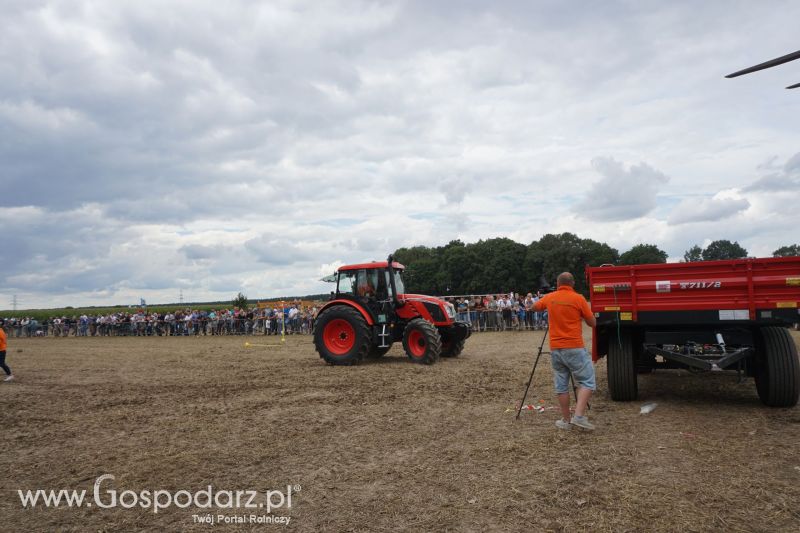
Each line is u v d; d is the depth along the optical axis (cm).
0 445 579
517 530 337
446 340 1291
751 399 696
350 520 362
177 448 546
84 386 995
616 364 679
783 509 351
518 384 866
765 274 607
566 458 469
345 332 1207
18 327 3288
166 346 2030
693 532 324
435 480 430
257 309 2806
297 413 695
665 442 505
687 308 637
